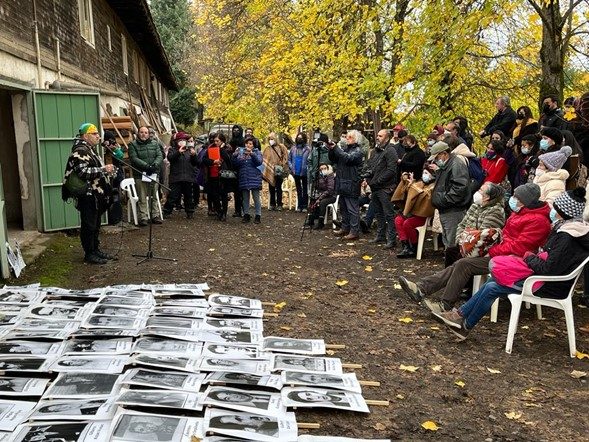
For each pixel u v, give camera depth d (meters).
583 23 10.76
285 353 4.74
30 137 9.23
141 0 15.72
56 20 10.84
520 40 13.17
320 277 7.53
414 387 4.34
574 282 4.98
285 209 15.27
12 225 9.87
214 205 12.98
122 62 18.67
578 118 7.41
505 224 5.96
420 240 8.46
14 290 6.14
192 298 6.19
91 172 7.48
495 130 8.66
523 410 4.02
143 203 11.25
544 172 6.38
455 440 3.60
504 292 5.13
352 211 10.05
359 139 9.88
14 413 3.50
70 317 5.27
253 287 6.93
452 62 9.74
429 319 5.91
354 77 12.66
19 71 8.73
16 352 4.41
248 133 13.42
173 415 3.58
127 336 4.83
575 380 4.54
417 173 9.05
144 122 18.47
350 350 5.00
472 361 4.87
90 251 7.84
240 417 3.57
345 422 3.74
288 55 14.91
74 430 3.30
